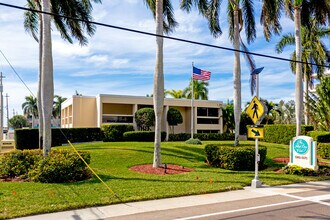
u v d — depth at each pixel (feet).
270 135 90.63
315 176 42.22
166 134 97.71
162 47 46.16
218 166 48.49
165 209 24.90
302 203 27.22
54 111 218.18
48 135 39.34
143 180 36.17
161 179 37.06
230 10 58.39
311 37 85.56
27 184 32.71
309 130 78.69
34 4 62.49
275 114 132.46
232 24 59.31
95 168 43.24
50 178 34.12
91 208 25.16
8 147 83.82
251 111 36.55
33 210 23.66
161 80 46.01
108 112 109.29
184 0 52.54
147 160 50.31
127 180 35.91
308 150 44.45
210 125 118.11
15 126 264.31
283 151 65.46
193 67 83.15
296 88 54.80
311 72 89.51
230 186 33.81
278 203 27.17
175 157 53.57
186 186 33.35
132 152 54.60
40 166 35.22
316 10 59.52
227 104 124.16
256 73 67.77
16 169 36.78
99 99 99.86
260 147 48.88
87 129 89.25
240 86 53.01
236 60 53.21
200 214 23.35
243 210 24.62
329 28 86.07
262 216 22.81
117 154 52.37
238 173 42.98
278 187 35.01
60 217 22.62
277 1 55.98
